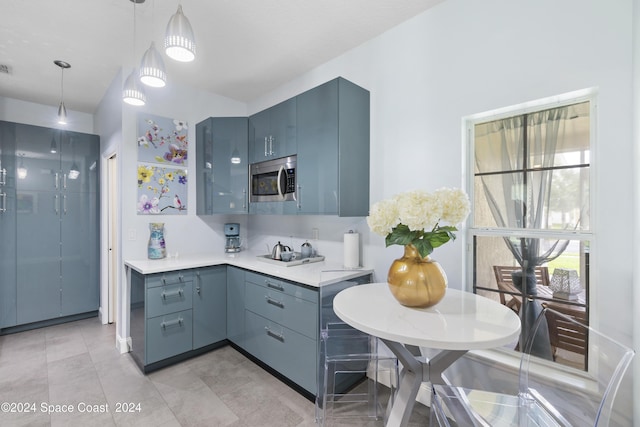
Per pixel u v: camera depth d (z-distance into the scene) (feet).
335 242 8.79
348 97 7.25
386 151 7.49
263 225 11.37
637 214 4.12
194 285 8.43
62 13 6.74
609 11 4.54
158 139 9.73
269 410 6.32
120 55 8.60
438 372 4.41
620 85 4.43
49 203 11.04
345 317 4.25
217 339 8.92
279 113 8.65
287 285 7.09
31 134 10.69
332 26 7.27
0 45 8.09
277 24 7.16
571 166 5.14
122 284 8.95
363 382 7.36
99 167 12.10
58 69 9.45
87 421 5.92
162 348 7.85
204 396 6.77
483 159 6.15
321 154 7.42
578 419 3.93
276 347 7.40
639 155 4.08
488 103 5.80
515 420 3.96
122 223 8.98
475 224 6.23
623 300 4.39
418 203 4.25
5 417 6.01
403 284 4.47
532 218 5.54
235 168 9.78
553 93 5.04
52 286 11.12
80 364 8.17
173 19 4.73
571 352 4.85
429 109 6.68
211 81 10.18
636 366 4.14
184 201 10.32
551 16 5.08
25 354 8.77
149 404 6.47
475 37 5.99
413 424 5.98
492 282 6.02
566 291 5.17
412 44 6.98
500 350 5.86
